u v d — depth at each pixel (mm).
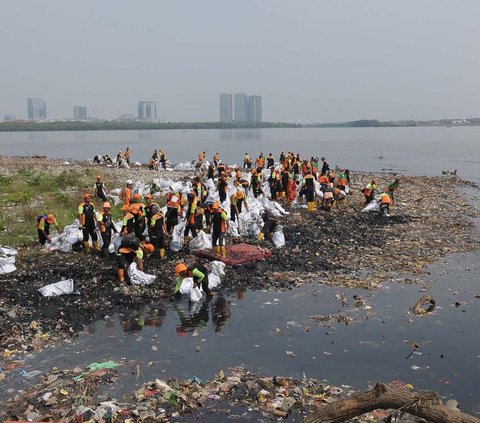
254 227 20391
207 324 12531
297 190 29297
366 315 13070
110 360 10508
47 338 11531
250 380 9609
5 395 9094
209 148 113938
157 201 25078
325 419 5555
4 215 21953
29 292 13961
